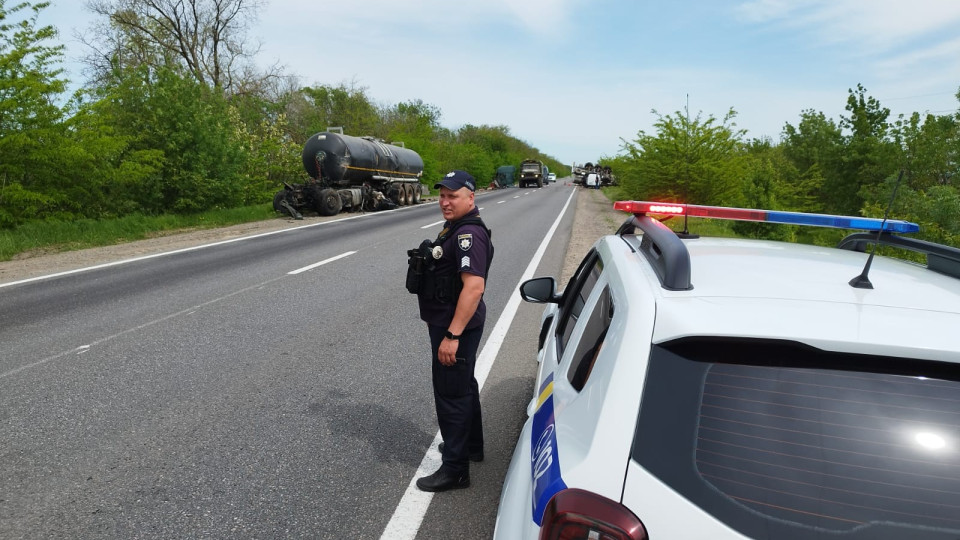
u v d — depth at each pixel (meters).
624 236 2.81
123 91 18.11
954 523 1.29
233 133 22.83
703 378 1.49
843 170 30.81
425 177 42.19
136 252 11.98
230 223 18.25
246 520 3.09
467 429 3.35
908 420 1.38
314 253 11.97
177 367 5.32
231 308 7.42
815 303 1.60
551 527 1.38
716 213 2.71
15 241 12.30
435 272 3.17
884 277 1.88
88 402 4.52
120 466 3.61
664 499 1.34
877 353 1.42
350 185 22.78
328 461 3.72
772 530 1.30
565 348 2.43
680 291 1.71
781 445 1.39
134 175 16.02
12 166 13.66
